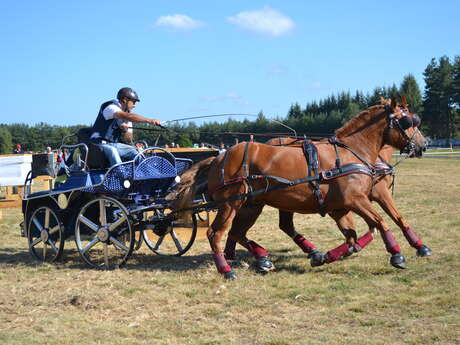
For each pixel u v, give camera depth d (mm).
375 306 5125
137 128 7789
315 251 7195
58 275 6922
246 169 6496
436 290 5508
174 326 4750
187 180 6871
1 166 14250
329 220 10938
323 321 4785
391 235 6355
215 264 6738
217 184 6633
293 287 5914
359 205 6309
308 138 7402
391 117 6680
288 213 7387
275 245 8523
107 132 7668
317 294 5598
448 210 11688
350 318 4836
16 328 4828
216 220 6633
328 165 6387
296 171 6363
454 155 40844
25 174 14305
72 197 7492
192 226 7828
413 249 7555
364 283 5930
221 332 4582
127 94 7734
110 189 7156
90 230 7762
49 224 7863
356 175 6316
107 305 5445
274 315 5008
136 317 5035
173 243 9039
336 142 6629
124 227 7223
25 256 8398
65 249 8883
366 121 6766
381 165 7102
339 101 71188
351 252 6941
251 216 6996
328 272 6555
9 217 13297
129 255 7129
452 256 6934
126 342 4387
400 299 5262
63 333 4637
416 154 6914
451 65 67562
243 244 6969
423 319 4715
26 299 5730
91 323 4902
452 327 4461
